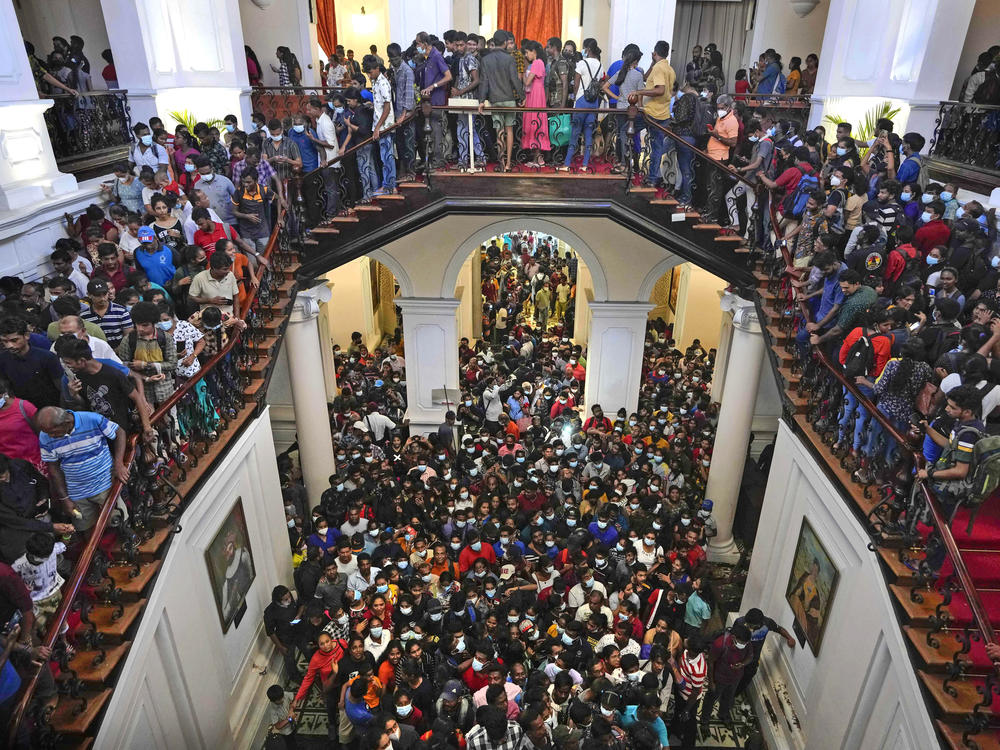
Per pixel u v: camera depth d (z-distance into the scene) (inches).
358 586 277.4
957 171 327.9
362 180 331.9
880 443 204.8
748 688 295.0
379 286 693.9
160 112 388.8
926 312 223.6
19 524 146.9
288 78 507.8
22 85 266.2
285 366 509.4
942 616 169.3
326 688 247.0
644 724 205.3
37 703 141.3
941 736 159.8
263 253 293.4
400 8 389.1
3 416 159.8
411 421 520.1
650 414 445.7
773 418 500.1
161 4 386.0
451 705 224.1
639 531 327.3
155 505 190.9
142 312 190.5
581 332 650.2
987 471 160.9
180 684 205.2
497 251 782.5
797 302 265.9
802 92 504.7
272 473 289.7
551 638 263.6
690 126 326.0
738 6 545.0
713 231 323.9
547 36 589.3
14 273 248.7
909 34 355.9
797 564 259.3
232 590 249.6
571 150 339.6
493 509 330.3
